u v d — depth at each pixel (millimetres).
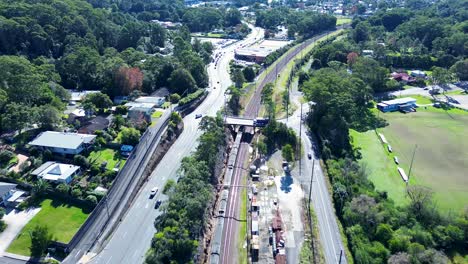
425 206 110062
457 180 133250
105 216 110688
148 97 182500
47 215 109500
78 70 194625
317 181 130750
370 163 144750
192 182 109500
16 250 98312
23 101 152375
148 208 116688
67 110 167250
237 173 136250
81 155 130250
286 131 154000
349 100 162625
